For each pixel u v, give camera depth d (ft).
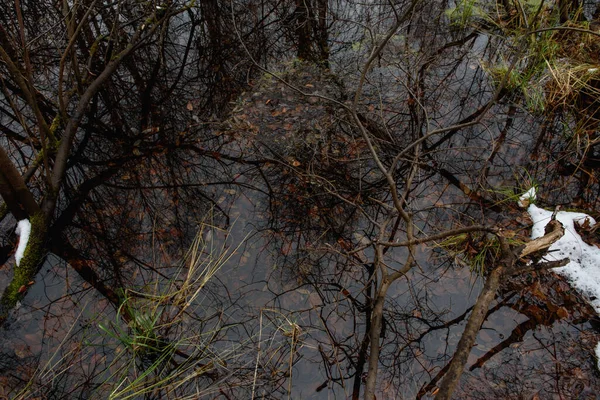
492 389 8.98
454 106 15.84
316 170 13.71
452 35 18.71
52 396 8.80
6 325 9.96
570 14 17.71
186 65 17.90
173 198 13.10
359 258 11.66
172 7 18.70
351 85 16.52
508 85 15.97
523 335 9.87
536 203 12.44
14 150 13.98
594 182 12.98
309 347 9.87
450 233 8.77
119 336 9.71
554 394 8.82
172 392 8.89
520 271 8.31
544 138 14.49
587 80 15.03
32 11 17.80
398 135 14.79
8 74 15.84
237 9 20.34
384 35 18.67
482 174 13.37
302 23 19.04
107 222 12.37
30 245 11.05
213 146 14.55
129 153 14.33
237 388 9.07
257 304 10.71
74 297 10.62
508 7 18.40
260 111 15.55
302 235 12.26
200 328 10.12
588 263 10.76
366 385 8.36
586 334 9.70
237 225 12.53
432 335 10.05
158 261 11.57
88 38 17.35
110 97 16.07
